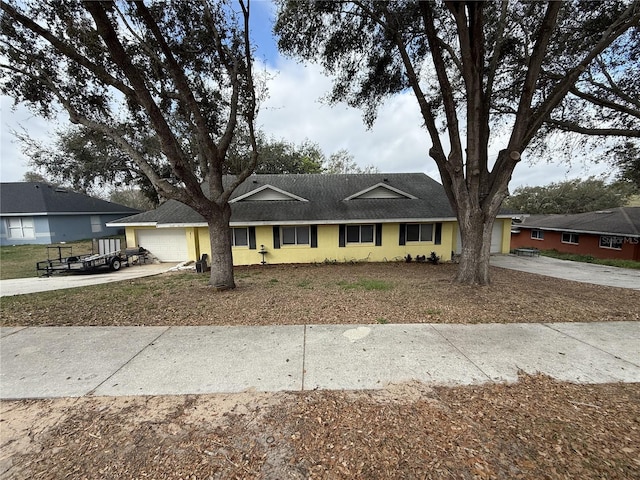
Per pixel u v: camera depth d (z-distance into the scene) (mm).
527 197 35844
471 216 7254
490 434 2414
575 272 11219
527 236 25094
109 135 6387
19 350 4145
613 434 2395
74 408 2852
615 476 1989
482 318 5246
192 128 8578
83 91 7223
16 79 6414
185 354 3994
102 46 6398
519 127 6562
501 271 11094
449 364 3641
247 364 3697
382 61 8859
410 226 13500
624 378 3299
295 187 15688
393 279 8953
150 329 4902
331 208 13555
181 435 2463
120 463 2170
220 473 2068
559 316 5336
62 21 5969
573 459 2141
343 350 4059
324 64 8727
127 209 28266
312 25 7801
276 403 2891
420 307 5848
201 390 3143
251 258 13109
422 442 2334
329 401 2910
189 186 6363
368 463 2135
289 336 4562
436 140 7727
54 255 16609
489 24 7836
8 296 7418
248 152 18328
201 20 7172
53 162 18859
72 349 4168
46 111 7098
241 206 13758
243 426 2564
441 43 7469
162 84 7504
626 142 10352
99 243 13305
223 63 7363
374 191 14492
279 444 2344
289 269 11719
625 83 9039
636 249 16812
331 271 11016
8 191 21750
